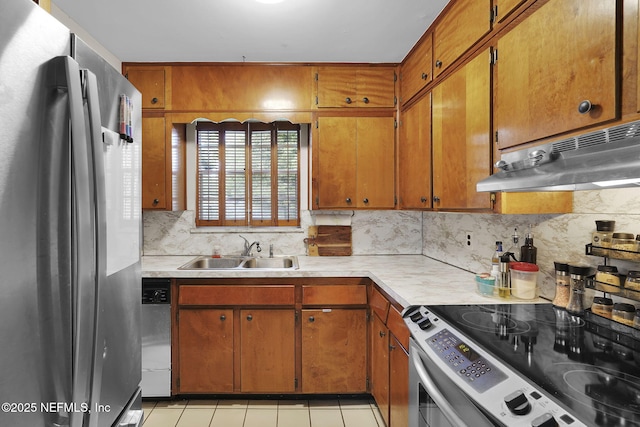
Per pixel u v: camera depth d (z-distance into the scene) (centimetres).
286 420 209
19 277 68
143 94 250
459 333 113
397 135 257
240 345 224
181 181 277
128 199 114
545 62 109
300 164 296
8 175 66
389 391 180
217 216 296
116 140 105
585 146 83
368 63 255
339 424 205
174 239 288
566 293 133
